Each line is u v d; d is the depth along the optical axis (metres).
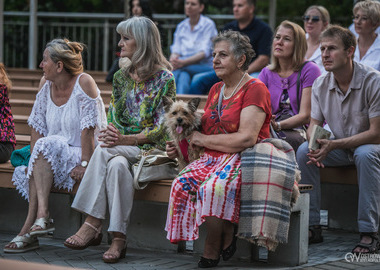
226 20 13.67
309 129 7.09
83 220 7.11
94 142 6.79
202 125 6.16
